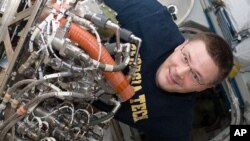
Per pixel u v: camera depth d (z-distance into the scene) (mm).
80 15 977
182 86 1350
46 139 1002
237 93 2041
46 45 897
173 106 1452
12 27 990
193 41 1304
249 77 2109
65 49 910
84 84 995
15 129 1001
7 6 950
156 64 1378
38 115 1010
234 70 1988
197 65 1262
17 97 947
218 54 1257
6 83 953
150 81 1385
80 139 1098
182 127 1523
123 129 1999
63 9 945
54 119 1011
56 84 987
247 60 2002
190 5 2016
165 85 1360
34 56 908
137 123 1473
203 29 2059
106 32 1032
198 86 1356
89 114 1075
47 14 942
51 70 998
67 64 941
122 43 1048
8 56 935
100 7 1098
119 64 982
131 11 1379
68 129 1021
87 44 938
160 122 1474
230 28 1976
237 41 1989
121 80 1016
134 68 1107
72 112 1021
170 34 1416
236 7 1967
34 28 912
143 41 1359
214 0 2004
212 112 2127
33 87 946
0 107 969
